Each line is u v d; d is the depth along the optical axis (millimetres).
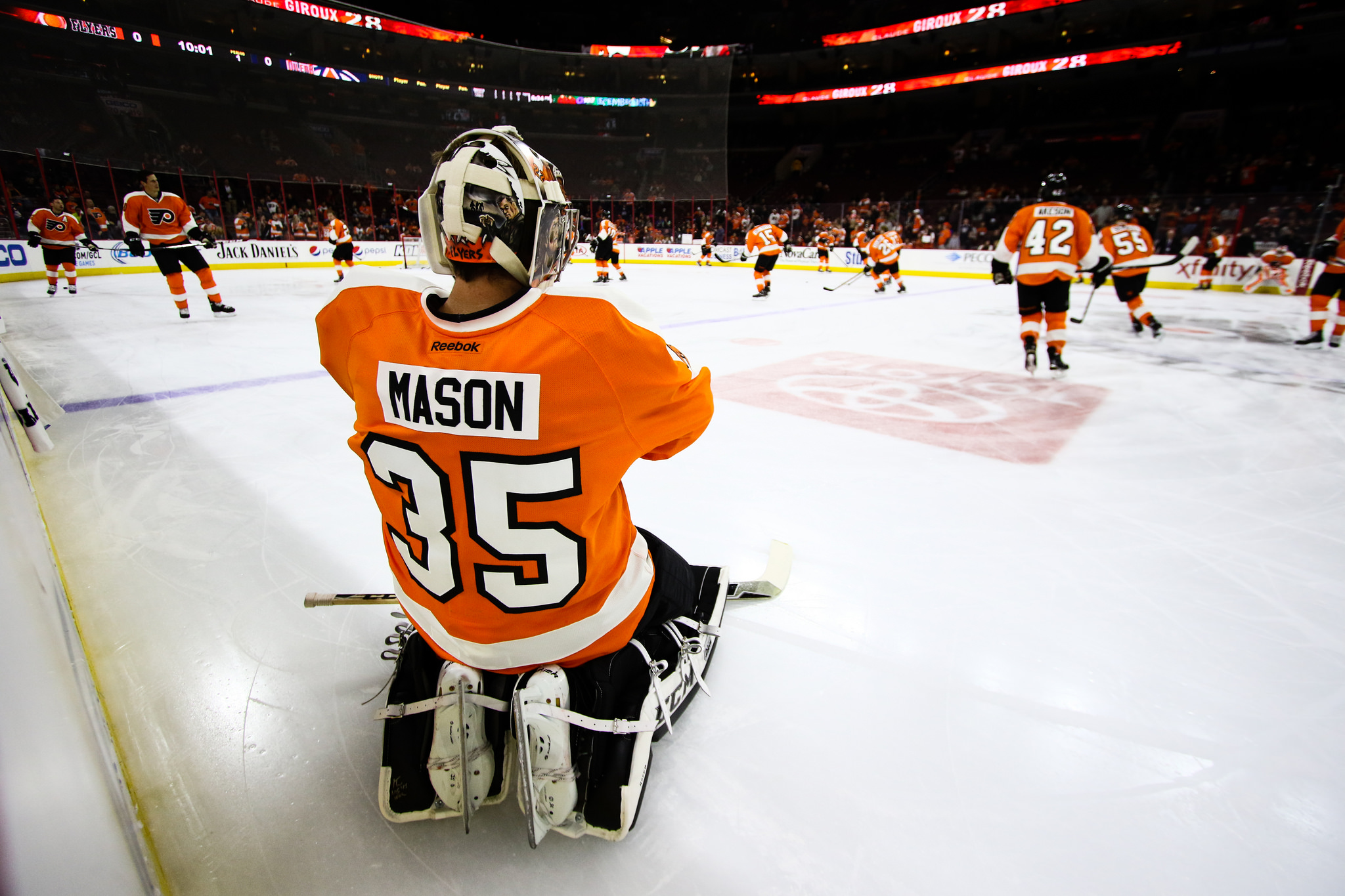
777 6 28984
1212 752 1425
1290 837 1227
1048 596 2039
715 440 3477
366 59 19250
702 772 1330
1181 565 2248
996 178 26312
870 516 2596
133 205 6711
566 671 1187
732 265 18828
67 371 4750
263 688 1566
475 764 1094
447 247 947
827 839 1193
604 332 913
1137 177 22859
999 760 1388
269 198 19328
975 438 3553
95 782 792
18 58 14703
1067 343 6617
